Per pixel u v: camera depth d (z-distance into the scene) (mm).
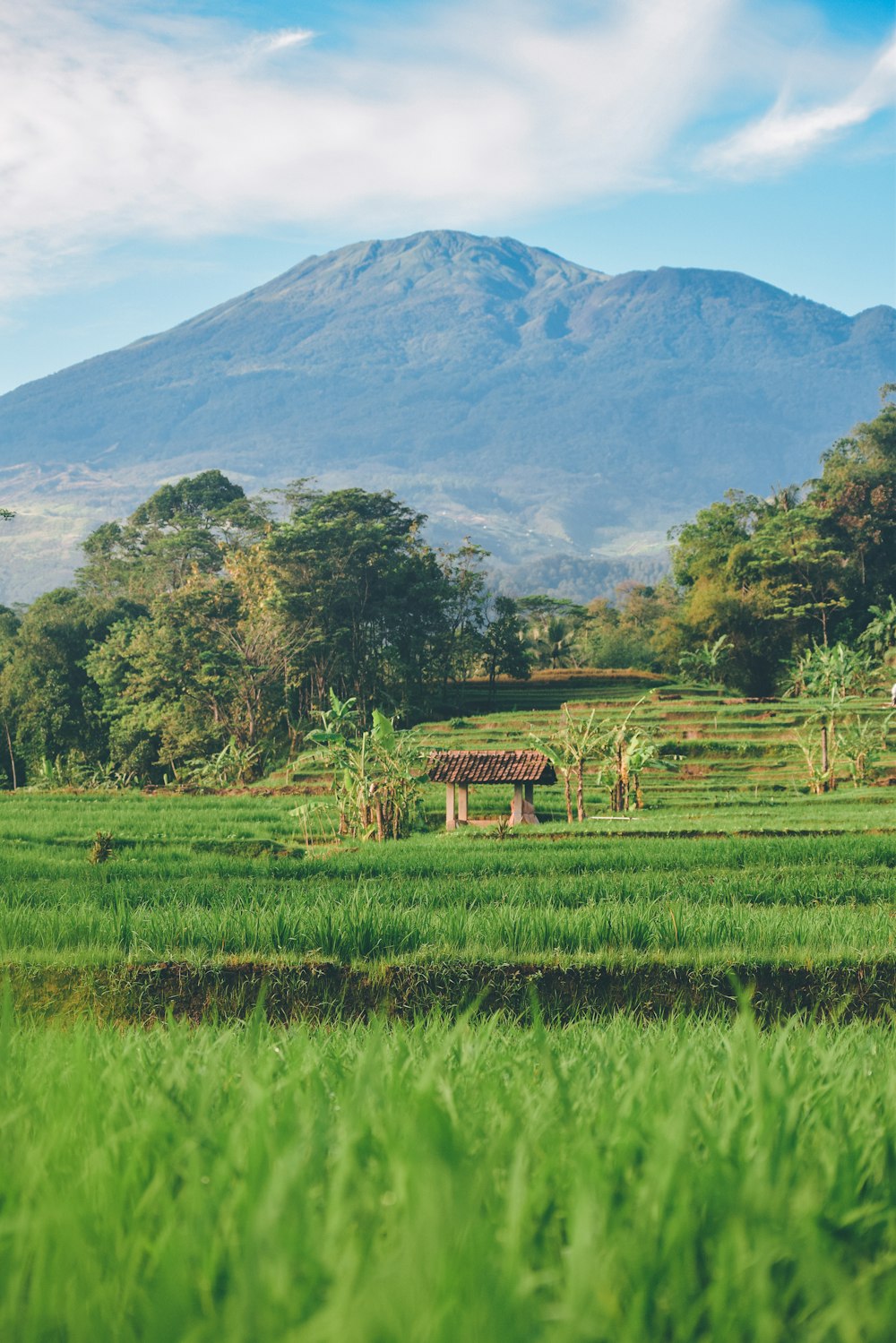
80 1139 2900
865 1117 3197
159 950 13875
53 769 76438
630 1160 2586
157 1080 3400
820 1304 2004
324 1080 3883
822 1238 2178
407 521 96688
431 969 12898
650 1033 6516
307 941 14102
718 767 63625
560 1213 2406
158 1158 2664
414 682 89562
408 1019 12750
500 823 33938
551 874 24672
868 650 93938
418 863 25219
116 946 13820
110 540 121250
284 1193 2084
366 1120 2783
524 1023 12648
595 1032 5496
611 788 44531
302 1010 12844
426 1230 1812
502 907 15562
